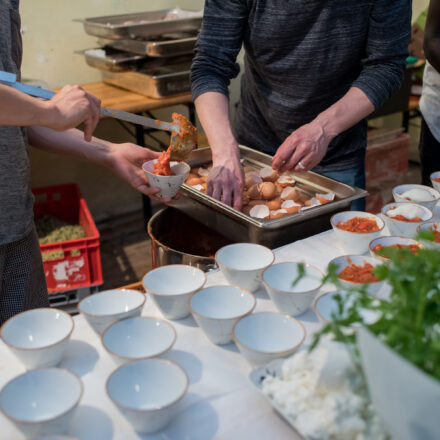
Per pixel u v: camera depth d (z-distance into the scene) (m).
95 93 2.69
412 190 1.39
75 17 2.86
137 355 0.85
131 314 0.89
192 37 2.64
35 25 2.76
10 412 0.71
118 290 0.96
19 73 1.25
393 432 0.61
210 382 0.83
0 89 0.97
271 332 0.87
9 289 1.31
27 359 0.81
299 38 1.59
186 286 1.02
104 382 0.83
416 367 0.55
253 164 1.77
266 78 1.75
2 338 0.83
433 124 2.03
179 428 0.74
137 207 3.42
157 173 1.36
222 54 1.72
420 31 3.44
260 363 0.82
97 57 2.62
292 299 0.94
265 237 1.29
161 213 1.54
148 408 0.74
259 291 1.08
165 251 1.33
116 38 2.50
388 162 3.06
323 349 0.73
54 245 2.15
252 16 1.63
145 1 3.06
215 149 1.56
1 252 1.25
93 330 0.92
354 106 1.56
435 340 0.58
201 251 1.49
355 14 1.54
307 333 0.92
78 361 0.87
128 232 3.17
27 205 1.29
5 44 1.16
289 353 0.80
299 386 0.72
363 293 0.64
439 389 0.52
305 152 1.47
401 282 0.65
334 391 0.70
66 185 2.72
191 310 0.90
